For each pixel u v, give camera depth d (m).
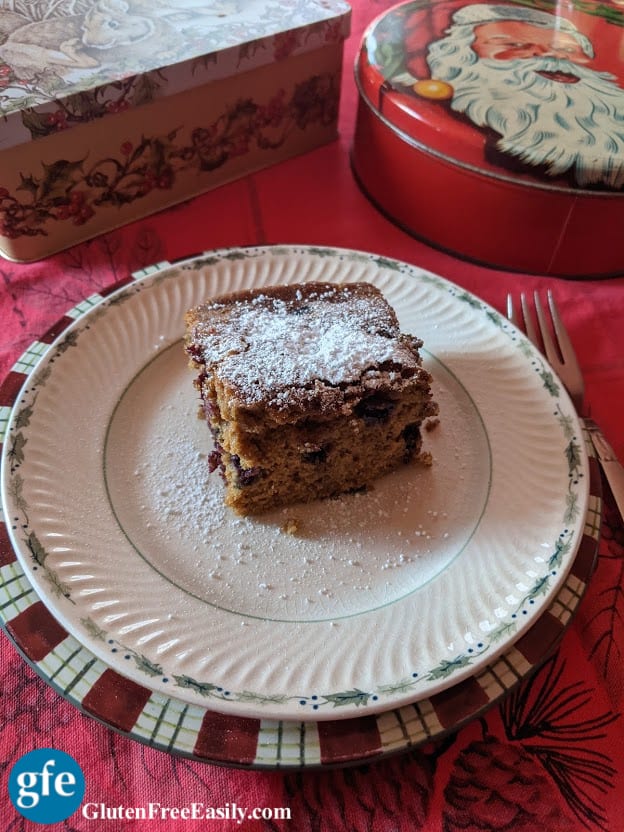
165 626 0.20
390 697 0.18
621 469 0.25
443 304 0.30
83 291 0.31
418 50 0.33
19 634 0.19
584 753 0.19
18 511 0.22
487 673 0.19
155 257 0.33
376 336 0.25
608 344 0.30
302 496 0.25
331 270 0.31
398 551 0.23
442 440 0.26
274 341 0.24
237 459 0.23
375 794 0.18
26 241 0.31
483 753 0.19
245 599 0.21
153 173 0.33
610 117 0.29
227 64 0.32
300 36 0.34
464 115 0.29
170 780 0.18
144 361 0.28
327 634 0.20
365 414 0.24
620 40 0.34
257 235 0.34
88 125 0.30
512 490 0.24
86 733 0.19
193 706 0.18
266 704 0.18
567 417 0.25
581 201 0.29
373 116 0.32
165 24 0.33
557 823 0.17
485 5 0.36
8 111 0.27
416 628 0.20
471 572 0.22
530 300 0.32
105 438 0.25
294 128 0.38
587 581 0.21
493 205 0.30
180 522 0.24
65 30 0.32
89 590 0.20
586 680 0.20
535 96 0.30
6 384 0.26
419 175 0.31
